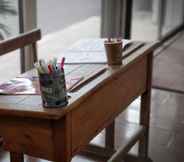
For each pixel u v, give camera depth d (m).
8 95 1.87
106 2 4.37
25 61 3.16
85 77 2.02
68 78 2.00
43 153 1.80
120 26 4.57
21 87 1.96
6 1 3.04
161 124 3.41
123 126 3.34
